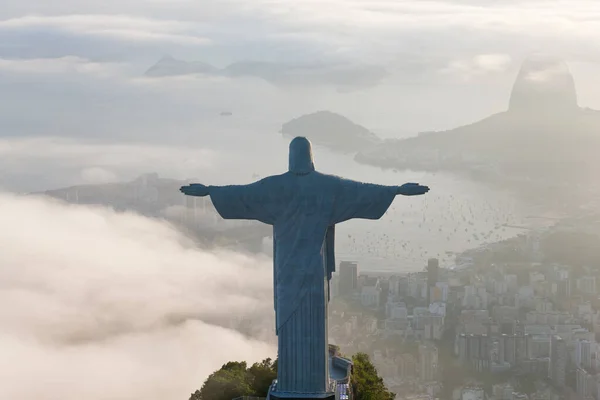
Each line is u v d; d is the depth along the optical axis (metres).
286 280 74.88
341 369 105.56
